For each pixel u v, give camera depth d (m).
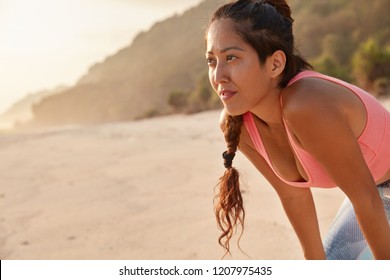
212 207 7.54
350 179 2.71
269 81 2.74
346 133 2.63
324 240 3.70
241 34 2.62
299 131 2.69
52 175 12.81
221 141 16.36
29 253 6.20
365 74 31.44
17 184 11.75
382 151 2.99
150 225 6.95
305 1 118.38
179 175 10.58
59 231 7.13
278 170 3.30
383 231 2.77
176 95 69.50
